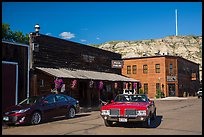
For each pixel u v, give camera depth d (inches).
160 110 848.3
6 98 681.0
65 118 641.6
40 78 792.9
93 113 777.6
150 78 1870.1
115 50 4719.5
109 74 1135.6
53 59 870.4
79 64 995.9
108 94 1138.7
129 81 1122.0
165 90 1822.1
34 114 531.2
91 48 1073.5
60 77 759.1
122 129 455.8
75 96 953.5
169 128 467.8
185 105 1080.8
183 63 2062.0
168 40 4975.4
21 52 736.3
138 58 1919.3
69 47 949.8
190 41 4992.6
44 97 579.8
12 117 507.2
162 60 1838.1
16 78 713.0
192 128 467.8
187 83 2134.6
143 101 527.5
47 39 851.4
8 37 1186.6
